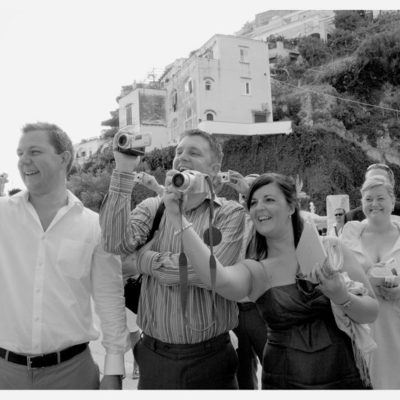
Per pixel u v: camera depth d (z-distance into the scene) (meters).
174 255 2.26
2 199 2.40
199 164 2.43
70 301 2.29
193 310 2.24
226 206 2.50
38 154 2.27
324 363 2.12
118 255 2.44
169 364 2.25
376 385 2.98
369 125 45.72
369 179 3.41
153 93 45.91
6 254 2.29
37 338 2.19
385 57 46.41
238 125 36.72
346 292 2.06
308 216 2.44
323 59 52.03
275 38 55.25
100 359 4.86
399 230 3.35
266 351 2.30
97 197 36.88
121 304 2.48
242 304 3.26
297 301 2.19
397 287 2.96
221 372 2.31
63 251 2.30
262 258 2.45
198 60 38.19
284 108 48.56
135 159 2.21
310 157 36.16
